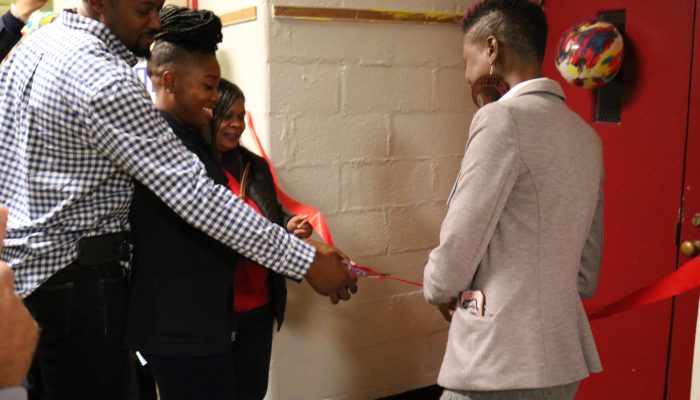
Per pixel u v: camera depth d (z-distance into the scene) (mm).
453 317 1607
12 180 1582
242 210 1585
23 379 802
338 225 2584
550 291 1477
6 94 1588
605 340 2475
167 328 1610
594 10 2416
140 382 2082
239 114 2012
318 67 2441
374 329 2746
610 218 2428
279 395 2576
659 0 2184
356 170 2586
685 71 2129
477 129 1477
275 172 2412
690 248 2129
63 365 1597
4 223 821
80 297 1566
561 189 1476
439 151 2779
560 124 1504
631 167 2332
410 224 2756
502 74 1585
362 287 2688
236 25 2494
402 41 2609
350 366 2721
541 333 1464
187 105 1741
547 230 1472
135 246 1642
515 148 1436
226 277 1681
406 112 2666
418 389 2912
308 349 2615
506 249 1482
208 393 1675
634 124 2311
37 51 1541
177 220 1623
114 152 1481
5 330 776
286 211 2326
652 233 2275
